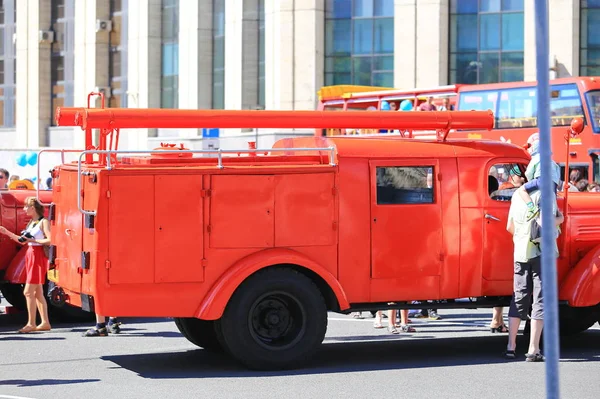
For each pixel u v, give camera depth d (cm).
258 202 1284
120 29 5962
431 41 4403
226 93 5003
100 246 1240
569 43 4222
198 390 1160
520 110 2836
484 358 1383
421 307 1351
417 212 1345
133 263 1247
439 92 3031
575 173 2467
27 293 1698
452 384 1184
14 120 6644
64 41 6288
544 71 545
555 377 542
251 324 1271
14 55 6625
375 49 4547
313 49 4591
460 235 1364
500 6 4334
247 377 1241
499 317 1645
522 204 1312
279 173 1291
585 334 1623
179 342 1573
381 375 1251
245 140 4675
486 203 1374
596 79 2708
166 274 1255
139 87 5556
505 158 1389
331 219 1311
